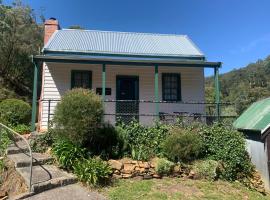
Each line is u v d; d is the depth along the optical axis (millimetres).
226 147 11109
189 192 8797
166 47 17344
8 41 29203
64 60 13695
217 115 13094
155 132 11516
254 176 11062
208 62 14273
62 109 9680
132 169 9602
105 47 16391
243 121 13625
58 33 18344
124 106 15555
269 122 11242
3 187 8984
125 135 10992
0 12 29234
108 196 7902
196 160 10766
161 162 9969
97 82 15562
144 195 8172
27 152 10828
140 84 15945
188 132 11023
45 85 15086
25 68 30797
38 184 7809
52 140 11180
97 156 9992
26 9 31500
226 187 9719
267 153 11086
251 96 48406
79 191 8016
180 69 16281
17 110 16328
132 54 15531
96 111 9766
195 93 16188
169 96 16016
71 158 9406
